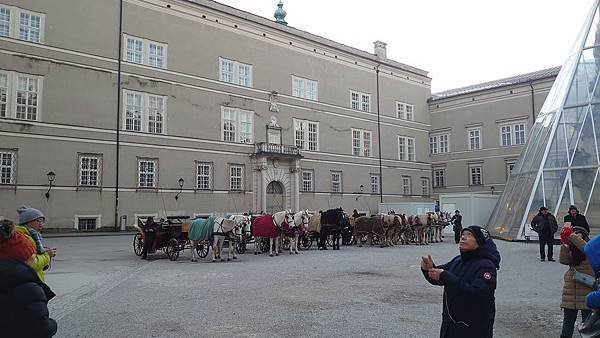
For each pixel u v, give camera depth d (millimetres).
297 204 52594
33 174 36375
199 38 47125
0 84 35688
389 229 31547
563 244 8227
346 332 9094
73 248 28438
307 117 56375
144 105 42781
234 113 49188
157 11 44344
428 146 72750
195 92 46281
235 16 50188
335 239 30781
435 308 11250
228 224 22516
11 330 4645
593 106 30891
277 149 51156
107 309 11422
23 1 37031
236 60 49969
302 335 8906
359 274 17219
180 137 44781
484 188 66312
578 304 7957
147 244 23109
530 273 17094
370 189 63188
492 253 5203
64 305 12016
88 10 40156
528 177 32938
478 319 4996
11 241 5156
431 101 73375
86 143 39094
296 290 13789
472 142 68250
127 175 41125
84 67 39531
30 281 4863
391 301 12125
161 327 9641
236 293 13359
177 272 18125
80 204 38375
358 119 62688
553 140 31891
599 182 28266
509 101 64438
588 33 34406
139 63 42781
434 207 56219
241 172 49188
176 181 44094
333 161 58875
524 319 10234
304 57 56969
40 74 37344
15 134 35812
